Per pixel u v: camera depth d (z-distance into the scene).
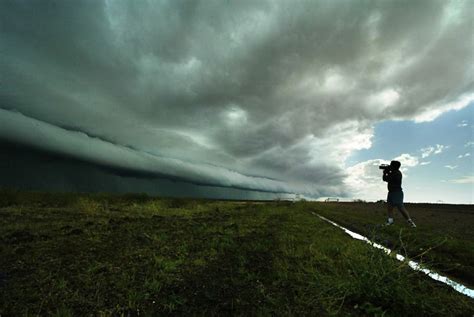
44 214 8.61
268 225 8.41
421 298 2.77
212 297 2.84
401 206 8.19
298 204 20.81
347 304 2.80
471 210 17.06
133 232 6.22
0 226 6.27
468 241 5.61
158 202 14.52
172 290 3.01
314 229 7.61
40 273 3.40
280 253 4.69
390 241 5.56
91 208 10.09
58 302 2.64
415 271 3.37
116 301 2.69
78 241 5.07
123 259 4.08
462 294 3.03
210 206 16.86
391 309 2.67
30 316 2.35
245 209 15.73
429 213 14.12
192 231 6.72
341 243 5.41
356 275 3.03
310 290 3.04
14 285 3.01
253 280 3.37
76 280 3.21
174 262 3.96
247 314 2.50
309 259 4.32
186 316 2.43
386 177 8.58
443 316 2.55
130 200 16.12
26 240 5.01
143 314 2.46
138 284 3.13
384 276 2.90
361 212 14.36
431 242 5.14
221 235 6.28
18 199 11.47
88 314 2.43
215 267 3.85
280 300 2.81
